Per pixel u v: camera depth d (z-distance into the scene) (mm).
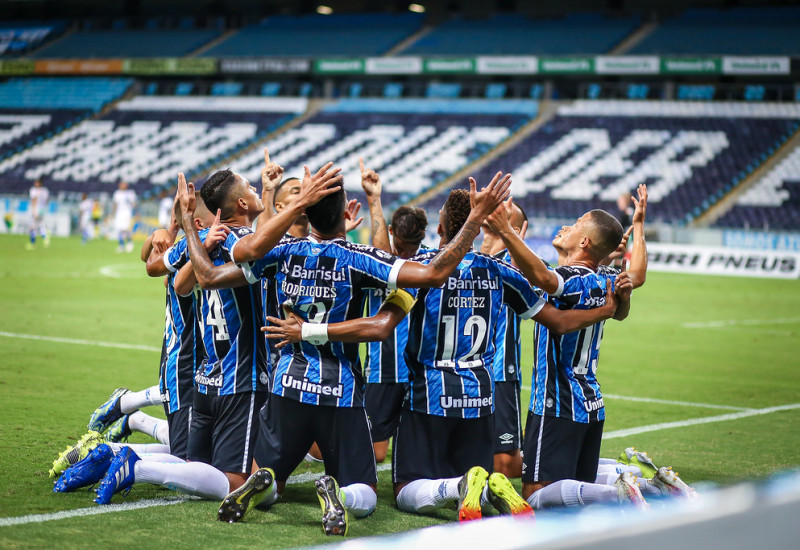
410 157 38031
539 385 4910
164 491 5059
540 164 36156
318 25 47719
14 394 7973
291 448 4605
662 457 6570
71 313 14648
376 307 6031
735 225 31625
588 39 41094
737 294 22031
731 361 12055
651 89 40438
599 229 4934
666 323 16328
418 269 4297
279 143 40500
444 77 43188
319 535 4258
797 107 36594
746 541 893
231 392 4840
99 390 8398
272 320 4438
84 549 3879
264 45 45906
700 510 923
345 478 4547
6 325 12844
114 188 39438
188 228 4633
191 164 40188
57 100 46781
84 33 50688
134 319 14320
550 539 896
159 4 50625
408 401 4805
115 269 23234
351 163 38188
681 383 10250
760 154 34594
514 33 43062
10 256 25516
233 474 4840
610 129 37406
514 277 4758
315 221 4461
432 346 4738
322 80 44781
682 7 42906
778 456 6664
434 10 46594
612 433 7461
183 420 5309
